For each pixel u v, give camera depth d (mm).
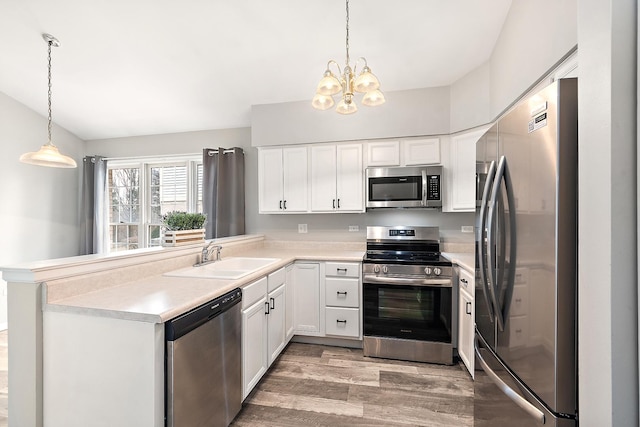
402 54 2631
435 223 3316
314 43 2535
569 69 1529
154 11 2238
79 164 4309
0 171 3428
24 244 3660
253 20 2305
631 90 706
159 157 4227
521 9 1983
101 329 1312
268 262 2484
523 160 1142
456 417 1840
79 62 2824
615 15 713
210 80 3057
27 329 1360
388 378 2289
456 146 2949
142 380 1268
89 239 4180
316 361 2557
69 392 1350
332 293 2793
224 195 3779
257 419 1824
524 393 1136
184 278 1905
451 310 2535
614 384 711
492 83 2551
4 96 3434
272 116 3424
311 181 3299
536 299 1069
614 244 717
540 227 1047
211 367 1535
